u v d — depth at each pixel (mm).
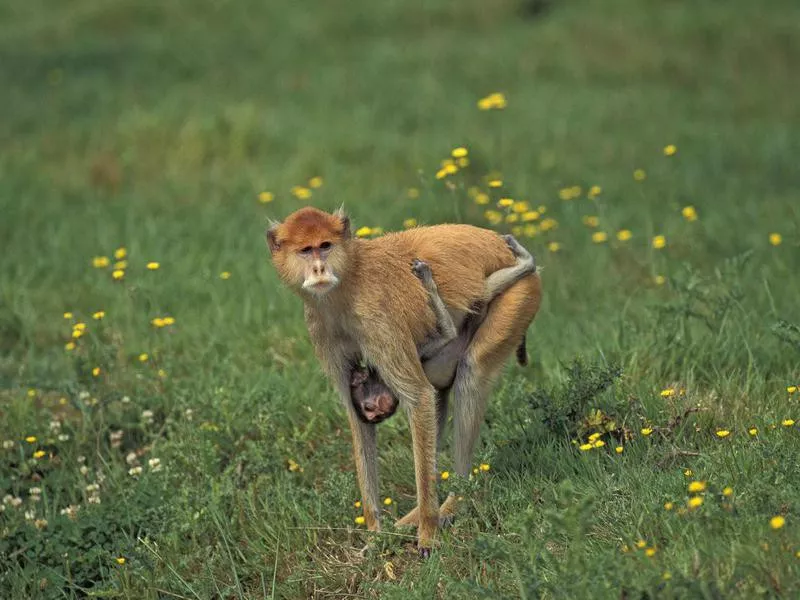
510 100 25359
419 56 28891
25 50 31156
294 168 19703
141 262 15461
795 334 10719
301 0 35344
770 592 6559
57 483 10555
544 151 20734
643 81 27219
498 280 9133
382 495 9883
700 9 31156
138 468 10414
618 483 8570
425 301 8789
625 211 17250
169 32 33281
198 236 16688
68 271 15781
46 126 23625
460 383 9133
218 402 11023
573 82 27172
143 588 9000
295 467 10219
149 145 21438
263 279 14547
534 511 8195
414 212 16875
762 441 8633
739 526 7305
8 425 11484
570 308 13539
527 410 10273
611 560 6934
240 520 9508
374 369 8844
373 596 8305
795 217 15773
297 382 11695
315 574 8719
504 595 7352
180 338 13234
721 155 20391
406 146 20812
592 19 30750
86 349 13195
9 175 20438
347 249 8367
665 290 13602
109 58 29750
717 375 10492
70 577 9297
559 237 15945
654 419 9688
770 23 29375
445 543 8391
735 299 11500
